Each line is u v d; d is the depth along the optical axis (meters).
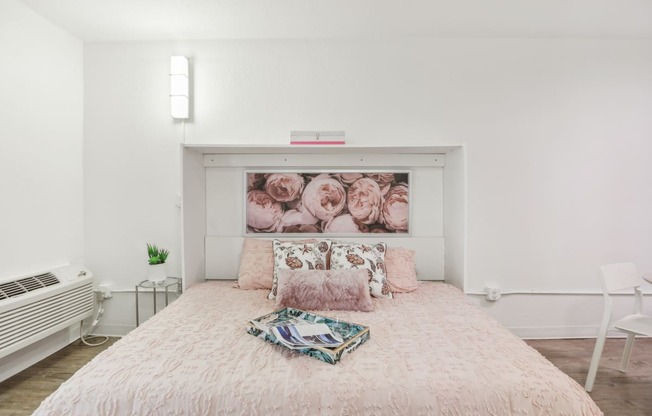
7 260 1.97
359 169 2.53
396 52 2.48
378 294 2.02
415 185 2.54
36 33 2.13
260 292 2.14
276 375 1.15
